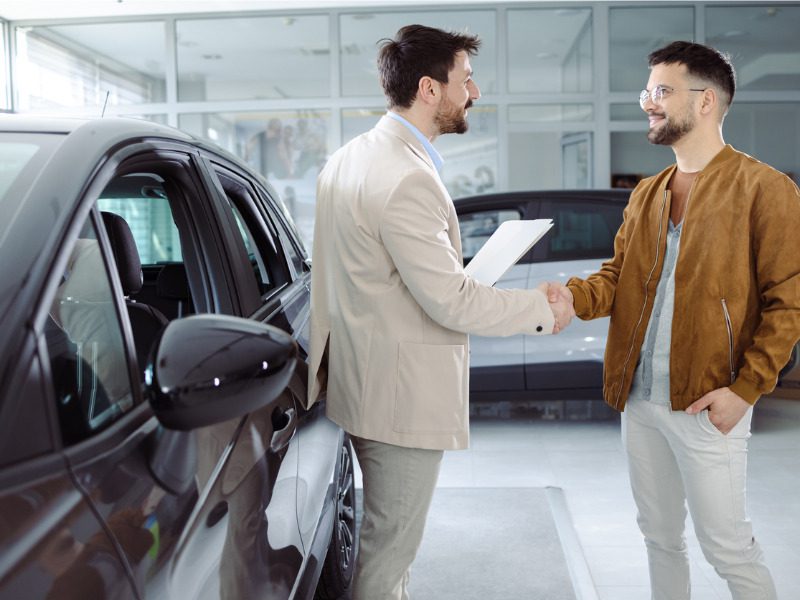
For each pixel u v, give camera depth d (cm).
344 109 944
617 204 496
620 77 923
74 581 85
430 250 168
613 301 215
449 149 934
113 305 121
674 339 191
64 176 114
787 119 924
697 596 273
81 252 122
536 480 408
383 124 187
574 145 930
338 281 181
